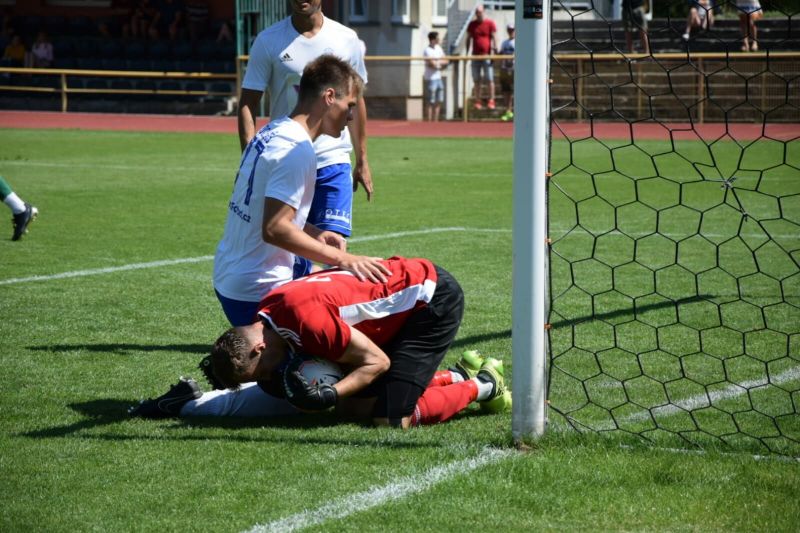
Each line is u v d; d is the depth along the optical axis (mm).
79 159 45812
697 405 11836
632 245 23469
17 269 20516
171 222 27328
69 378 13164
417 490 9148
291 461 9938
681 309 16766
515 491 9109
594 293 18094
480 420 11562
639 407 11758
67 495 9102
